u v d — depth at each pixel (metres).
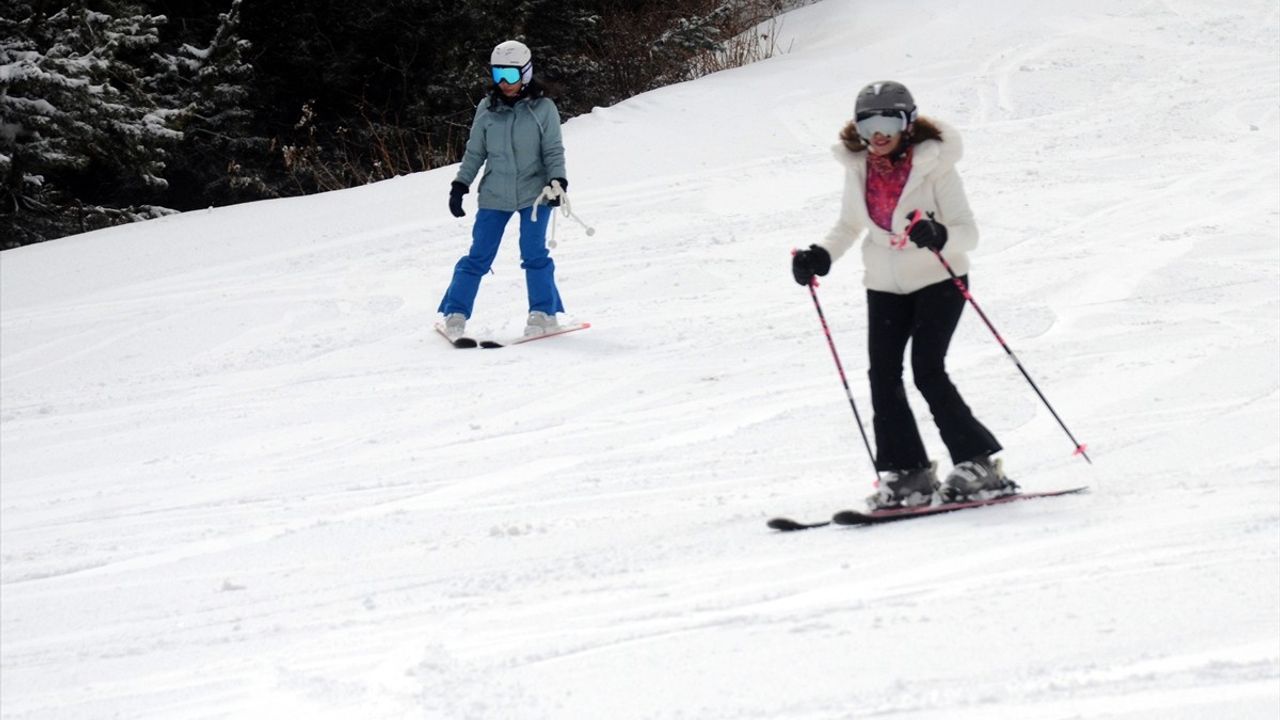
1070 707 5.87
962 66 36.12
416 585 9.40
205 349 19.70
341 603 9.14
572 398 15.49
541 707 6.46
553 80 45.44
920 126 9.59
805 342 17.17
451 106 45.78
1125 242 20.52
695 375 16.03
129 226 28.56
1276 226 20.69
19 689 7.91
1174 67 34.28
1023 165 26.70
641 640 7.39
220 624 8.95
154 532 11.70
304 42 46.53
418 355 18.31
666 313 19.47
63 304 22.98
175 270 24.80
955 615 7.18
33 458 14.85
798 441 12.89
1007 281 18.95
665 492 11.53
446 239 25.55
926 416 13.18
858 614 7.40
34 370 19.28
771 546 9.29
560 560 9.59
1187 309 16.67
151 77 41.25
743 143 30.81
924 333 9.85
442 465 13.19
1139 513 9.10
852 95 34.34
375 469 13.27
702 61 41.81
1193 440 11.32
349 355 18.62
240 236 26.89
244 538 11.30
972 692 6.10
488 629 8.00
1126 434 11.77
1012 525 9.10
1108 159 26.58
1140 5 40.56
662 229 24.69
